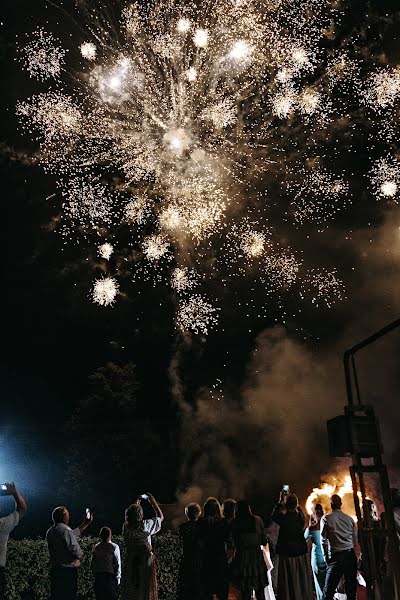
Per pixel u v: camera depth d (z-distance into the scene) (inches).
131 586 369.1
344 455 289.9
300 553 386.9
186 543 364.5
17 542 419.2
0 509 319.6
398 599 277.7
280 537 391.2
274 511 404.8
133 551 373.7
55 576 351.9
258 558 368.2
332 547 384.2
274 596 433.4
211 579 355.6
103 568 383.6
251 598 364.8
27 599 412.2
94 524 985.5
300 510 397.7
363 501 281.3
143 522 390.3
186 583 358.0
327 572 386.0
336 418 291.9
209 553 359.3
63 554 353.1
